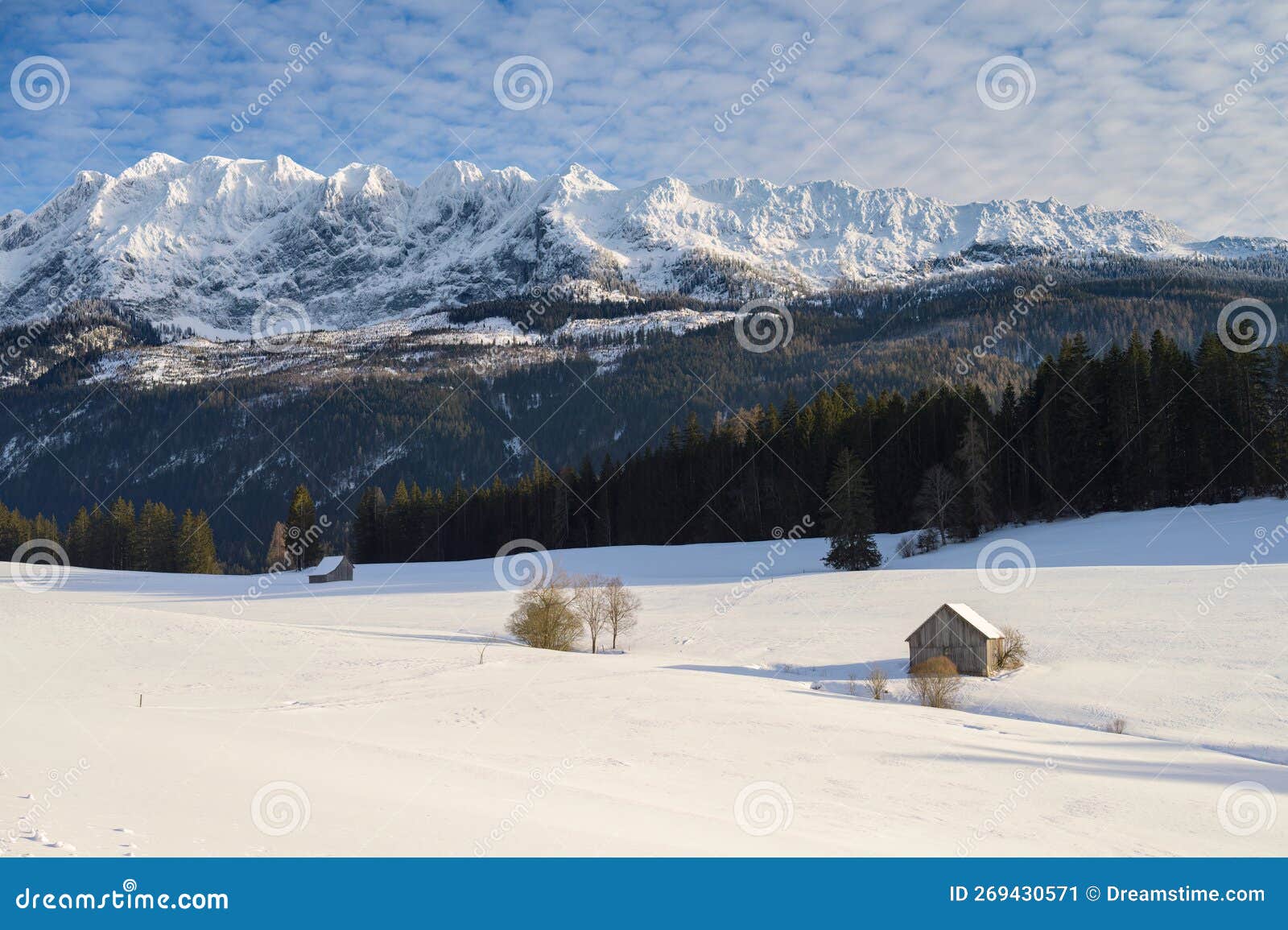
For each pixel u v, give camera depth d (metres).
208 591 77.94
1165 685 31.95
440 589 73.94
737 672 38.72
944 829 16.69
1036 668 35.97
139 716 22.92
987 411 92.69
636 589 65.94
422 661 39.16
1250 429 75.56
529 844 12.07
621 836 13.07
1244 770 23.09
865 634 45.16
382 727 24.64
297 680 34.50
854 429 96.88
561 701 30.16
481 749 21.88
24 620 45.19
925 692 32.66
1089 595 47.66
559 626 46.62
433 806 13.84
